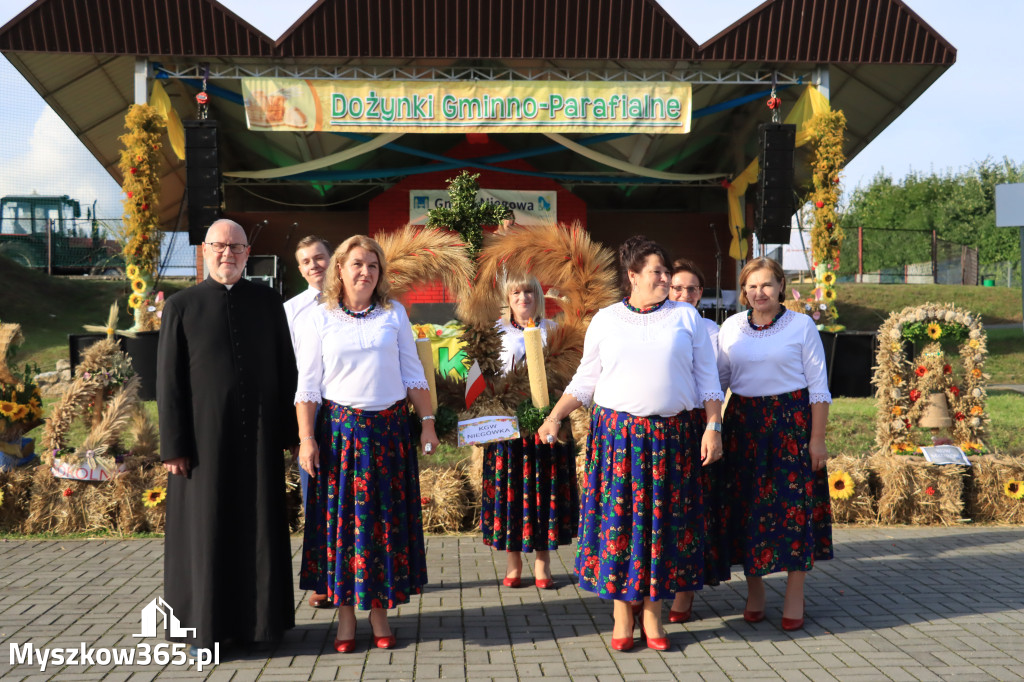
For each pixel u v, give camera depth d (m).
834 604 4.14
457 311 4.49
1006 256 35.00
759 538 3.76
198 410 3.45
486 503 4.49
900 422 6.03
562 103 9.89
